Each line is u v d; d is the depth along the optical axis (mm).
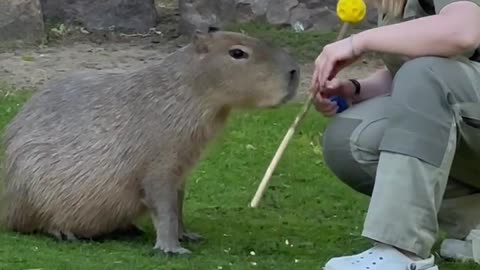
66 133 3719
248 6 8539
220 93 3646
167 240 3645
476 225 3648
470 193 3602
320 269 3465
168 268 3447
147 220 4062
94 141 3688
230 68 3615
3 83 6766
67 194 3709
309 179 4887
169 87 3666
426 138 3117
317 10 8586
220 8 8516
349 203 4516
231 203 4461
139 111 3670
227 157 5164
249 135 5562
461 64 3193
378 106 3334
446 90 3146
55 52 7902
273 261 3562
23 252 3602
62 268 3418
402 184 3115
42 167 3729
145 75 3709
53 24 8602
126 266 3453
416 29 3189
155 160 3658
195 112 3656
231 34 3664
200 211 4316
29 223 3824
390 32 3219
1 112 5883
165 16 9305
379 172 3146
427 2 3350
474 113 3178
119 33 8633
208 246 3762
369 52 3277
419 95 3137
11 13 8102
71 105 3750
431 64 3166
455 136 3162
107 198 3699
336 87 3588
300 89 6594
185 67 3658
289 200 4547
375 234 3133
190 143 3678
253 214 4297
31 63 7453
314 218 4270
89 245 3729
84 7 8641
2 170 3869
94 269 3412
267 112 5977
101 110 3705
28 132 3770
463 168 3449
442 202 3635
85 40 8383
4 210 3863
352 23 3553
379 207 3135
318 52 7883
